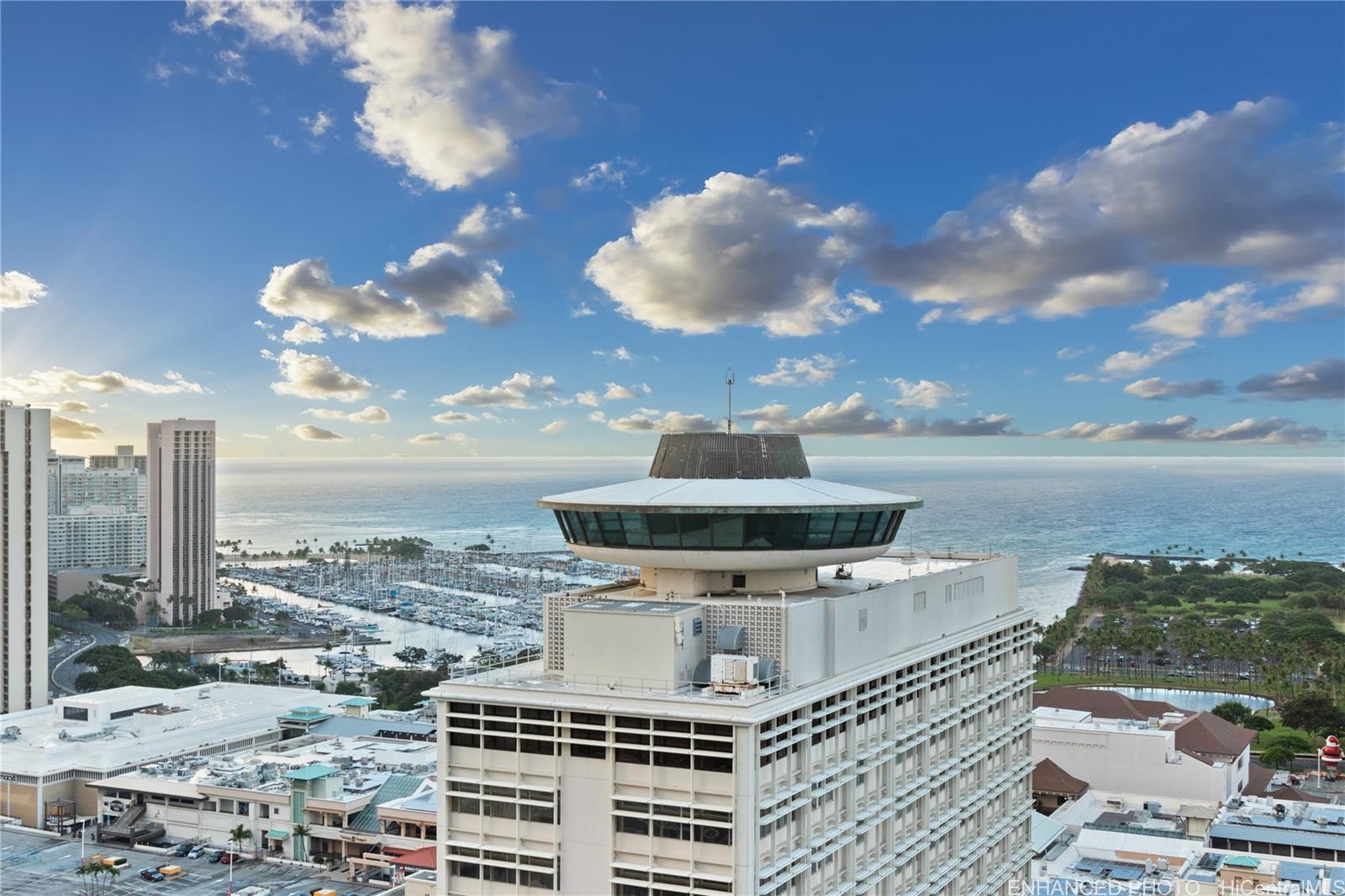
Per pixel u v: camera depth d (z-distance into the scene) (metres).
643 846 88.69
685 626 93.19
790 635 93.62
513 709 93.38
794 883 92.94
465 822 94.75
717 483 105.19
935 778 117.62
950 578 123.75
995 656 133.88
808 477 113.56
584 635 94.75
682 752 87.19
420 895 153.00
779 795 89.38
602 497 105.81
